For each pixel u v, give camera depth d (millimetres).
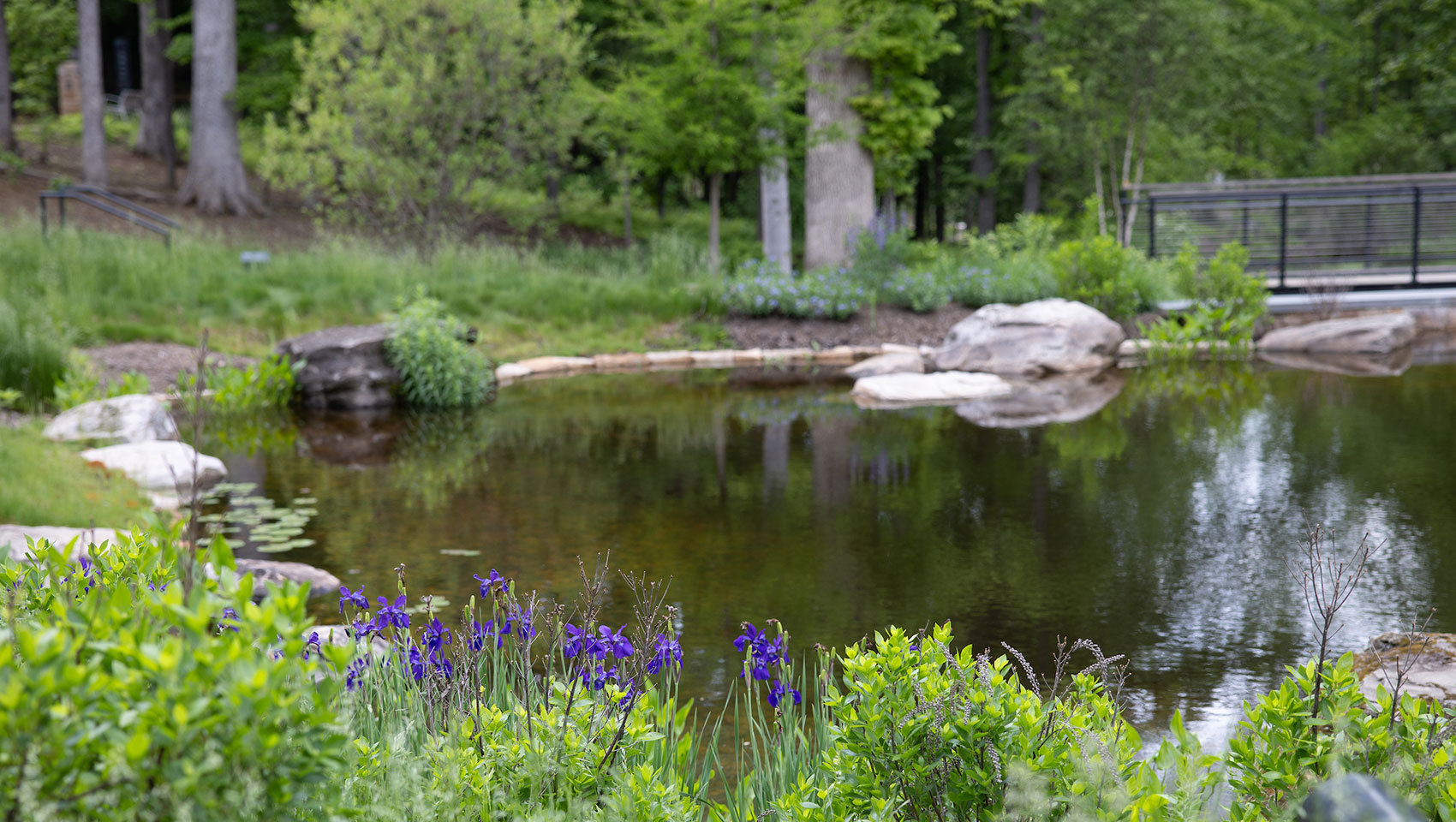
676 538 7168
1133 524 7410
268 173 18094
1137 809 2234
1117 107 24016
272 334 14070
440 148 18703
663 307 16609
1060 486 8445
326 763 1836
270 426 11000
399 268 16250
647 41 23906
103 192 15906
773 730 4258
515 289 16531
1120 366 14508
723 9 16672
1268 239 17734
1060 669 2898
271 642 1845
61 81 29797
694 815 2797
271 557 6617
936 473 8953
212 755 1667
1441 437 9750
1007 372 14070
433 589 6012
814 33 17359
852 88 18984
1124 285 16047
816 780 2986
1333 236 17594
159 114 26016
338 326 13898
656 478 8828
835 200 19156
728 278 17422
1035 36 25203
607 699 2930
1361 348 14820
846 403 12211
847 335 16031
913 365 14289
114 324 13219
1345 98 31078
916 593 6062
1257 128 30656
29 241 14602
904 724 2549
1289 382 12812
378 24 17906
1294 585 6109
